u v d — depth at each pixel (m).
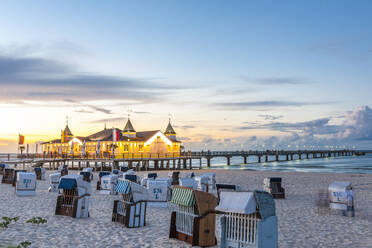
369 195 20.72
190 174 27.59
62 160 54.91
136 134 68.19
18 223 11.08
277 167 87.31
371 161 131.25
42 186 24.73
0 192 20.47
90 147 65.06
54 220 11.67
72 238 9.25
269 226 7.14
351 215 13.39
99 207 15.05
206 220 8.58
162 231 10.21
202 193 8.61
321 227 11.23
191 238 8.68
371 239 9.59
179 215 9.25
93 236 9.52
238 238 7.36
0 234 9.54
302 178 34.66
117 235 9.65
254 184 28.19
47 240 9.01
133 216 10.73
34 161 51.03
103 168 56.22
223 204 7.54
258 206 7.07
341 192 14.54
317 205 16.05
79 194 12.38
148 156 62.78
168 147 67.31
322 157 199.88
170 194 16.88
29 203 15.74
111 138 61.41
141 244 8.70
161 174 42.00
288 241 9.33
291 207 15.68
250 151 120.94
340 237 9.82
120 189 11.18
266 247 7.08
